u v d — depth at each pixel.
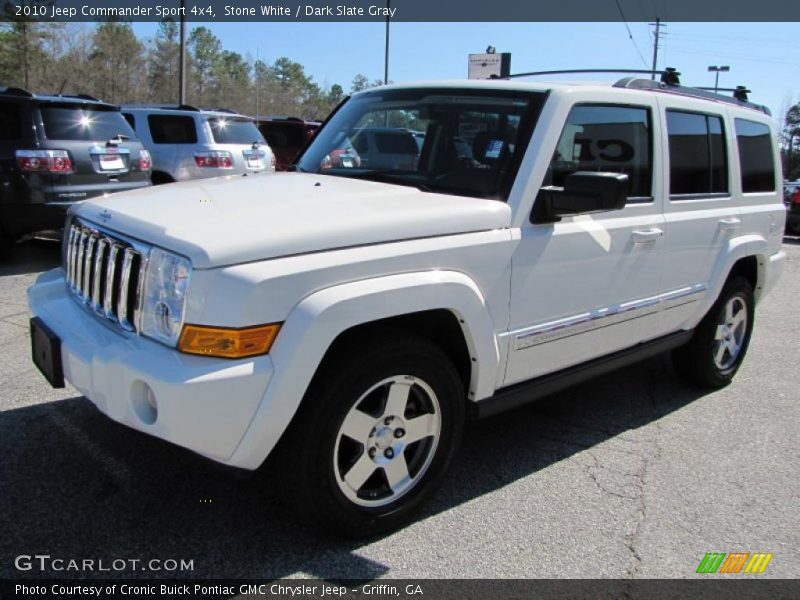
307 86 77.62
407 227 2.74
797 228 15.48
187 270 2.37
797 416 4.52
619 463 3.72
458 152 3.41
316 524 2.73
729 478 3.60
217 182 3.45
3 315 5.77
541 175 3.19
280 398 2.41
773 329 6.99
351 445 2.78
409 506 2.95
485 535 2.96
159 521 2.90
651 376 5.23
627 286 3.75
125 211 2.82
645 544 2.96
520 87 3.43
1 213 7.48
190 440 2.36
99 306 2.84
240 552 2.73
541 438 4.01
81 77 38.81
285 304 2.41
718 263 4.48
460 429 3.08
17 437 3.57
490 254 2.98
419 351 2.79
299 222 2.57
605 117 3.54
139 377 2.39
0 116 7.37
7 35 34.72
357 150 3.82
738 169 4.65
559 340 3.41
